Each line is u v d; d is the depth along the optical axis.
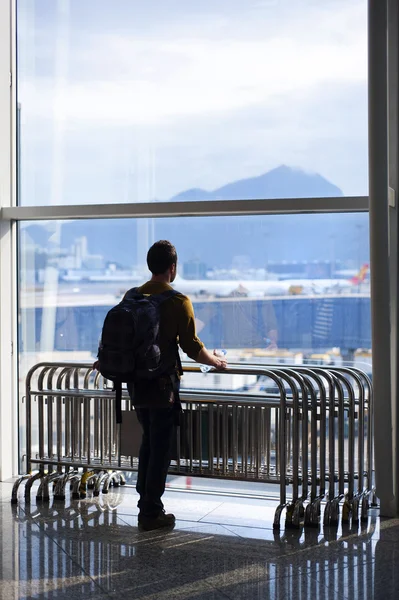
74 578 3.90
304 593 3.70
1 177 5.98
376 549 4.32
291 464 5.21
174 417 4.69
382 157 4.77
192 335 4.62
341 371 4.98
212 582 3.85
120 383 4.62
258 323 5.64
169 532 4.65
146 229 5.86
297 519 4.71
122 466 5.29
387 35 4.84
